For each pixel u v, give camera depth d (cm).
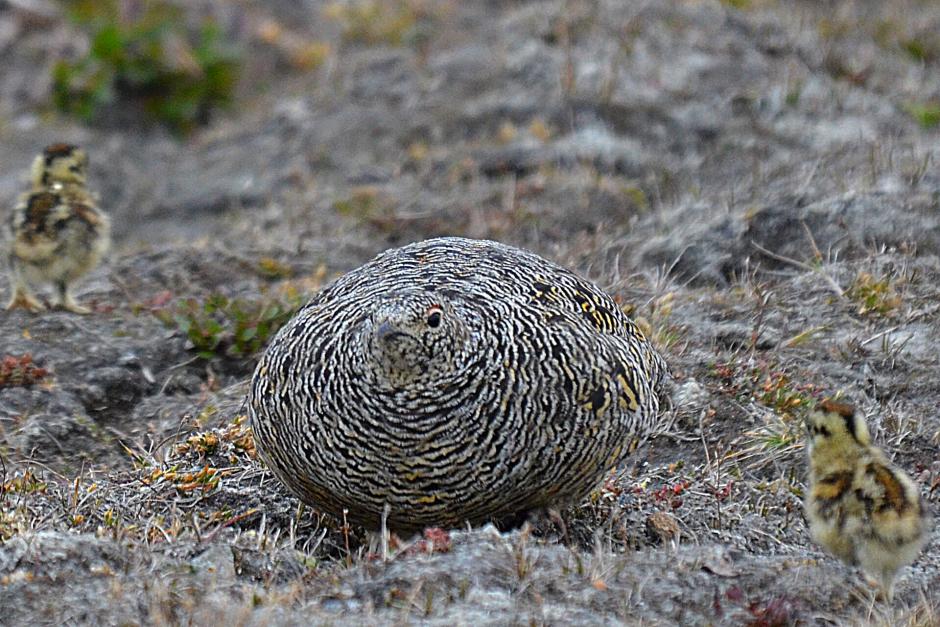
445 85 2120
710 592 855
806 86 2017
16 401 1212
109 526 985
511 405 888
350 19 2453
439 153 1922
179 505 1047
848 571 895
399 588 837
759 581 876
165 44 2378
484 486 900
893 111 1958
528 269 999
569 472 921
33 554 859
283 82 2397
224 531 972
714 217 1512
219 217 1925
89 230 1373
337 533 1012
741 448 1123
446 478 894
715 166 1806
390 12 2448
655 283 1382
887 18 2334
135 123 2328
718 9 2248
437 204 1764
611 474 1073
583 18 2208
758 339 1265
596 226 1650
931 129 1888
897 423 1138
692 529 1012
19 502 1019
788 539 1014
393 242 1681
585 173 1783
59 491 1054
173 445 1136
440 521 926
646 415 964
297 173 1959
